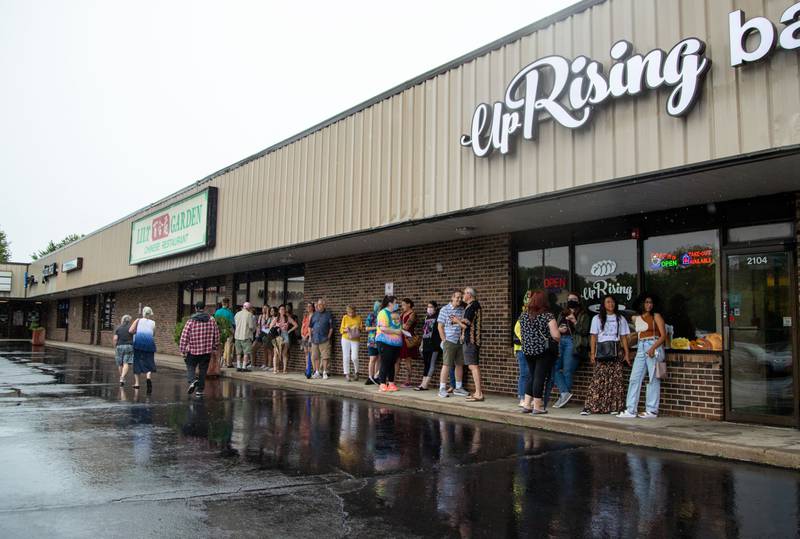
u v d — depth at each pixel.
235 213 17.72
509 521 4.82
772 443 7.03
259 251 16.25
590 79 8.63
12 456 6.77
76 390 13.06
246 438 7.98
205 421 9.27
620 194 8.83
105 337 34.72
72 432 8.23
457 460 6.82
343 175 13.47
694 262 9.49
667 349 9.58
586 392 10.52
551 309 11.41
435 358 12.54
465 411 9.97
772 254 8.64
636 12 8.30
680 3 7.87
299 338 17.81
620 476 6.14
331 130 14.02
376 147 12.62
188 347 12.52
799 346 8.19
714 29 7.54
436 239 13.30
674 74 7.70
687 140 7.68
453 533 4.55
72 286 33.78
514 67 9.94
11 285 46.00
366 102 13.01
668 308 9.73
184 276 24.11
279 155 15.88
